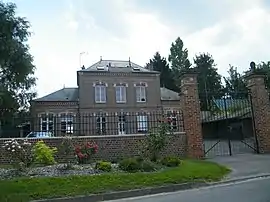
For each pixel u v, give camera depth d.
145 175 10.74
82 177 10.39
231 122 28.81
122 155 15.13
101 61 42.88
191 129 15.82
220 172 11.59
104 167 11.55
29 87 30.91
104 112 39.19
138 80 41.28
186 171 11.41
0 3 21.59
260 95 17.23
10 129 20.03
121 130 26.61
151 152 13.44
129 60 44.00
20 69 24.84
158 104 41.22
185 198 8.55
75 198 8.94
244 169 12.33
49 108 37.94
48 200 8.73
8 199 8.41
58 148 14.36
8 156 13.70
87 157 13.40
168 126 14.77
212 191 9.30
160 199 8.70
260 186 9.45
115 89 40.34
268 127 16.89
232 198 8.05
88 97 39.12
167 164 12.57
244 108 21.58
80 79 39.44
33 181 9.91
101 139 15.09
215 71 70.56
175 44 72.62
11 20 21.67
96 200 9.07
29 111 33.69
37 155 12.52
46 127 20.08
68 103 38.56
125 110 39.97
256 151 17.03
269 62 40.09
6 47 21.66
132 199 9.04
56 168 11.85
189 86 16.28
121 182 10.05
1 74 25.11
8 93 26.12
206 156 16.38
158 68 67.06
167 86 65.56
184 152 15.80
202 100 21.31
